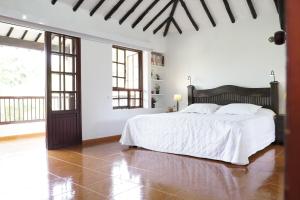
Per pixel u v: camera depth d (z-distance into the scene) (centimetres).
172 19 630
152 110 657
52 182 279
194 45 645
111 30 558
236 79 582
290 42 50
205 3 550
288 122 49
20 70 779
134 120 464
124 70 613
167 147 417
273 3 511
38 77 688
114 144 502
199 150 380
